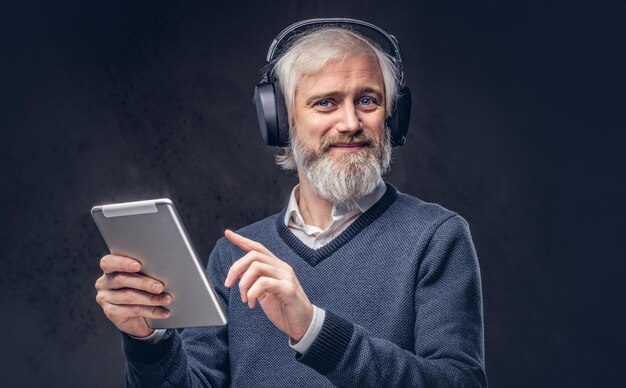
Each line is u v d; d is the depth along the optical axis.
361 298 1.75
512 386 4.05
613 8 4.21
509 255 4.09
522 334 4.07
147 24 3.89
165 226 1.49
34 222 3.74
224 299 1.90
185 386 1.72
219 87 3.91
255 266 1.48
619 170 4.18
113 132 3.82
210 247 3.84
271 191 3.91
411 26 4.09
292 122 1.85
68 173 3.78
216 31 3.93
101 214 1.53
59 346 3.72
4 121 3.76
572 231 4.15
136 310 1.59
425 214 1.81
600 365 4.11
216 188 3.87
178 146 3.86
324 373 1.53
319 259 1.81
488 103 4.14
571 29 4.23
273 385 1.77
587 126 4.20
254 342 1.82
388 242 1.78
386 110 1.85
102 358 3.74
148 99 3.86
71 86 3.81
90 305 3.75
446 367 1.59
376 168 1.78
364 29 4.02
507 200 4.11
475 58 4.15
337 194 1.77
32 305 3.71
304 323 1.51
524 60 4.20
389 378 1.53
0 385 3.67
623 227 4.16
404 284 1.73
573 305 4.12
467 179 4.09
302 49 1.81
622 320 4.13
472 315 1.71
